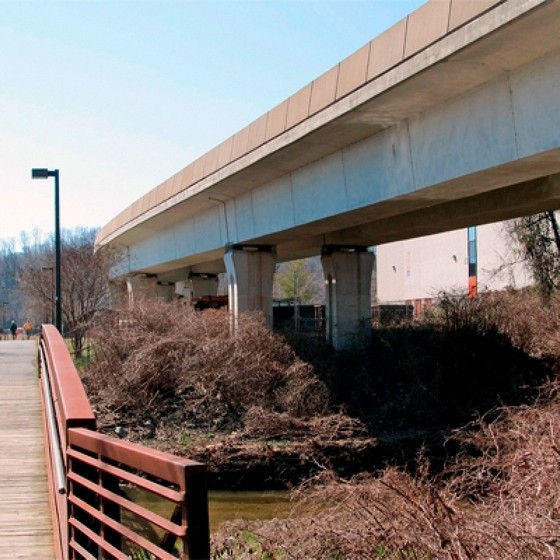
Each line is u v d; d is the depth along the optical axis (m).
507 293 30.02
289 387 23.11
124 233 43.09
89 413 7.56
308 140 19.59
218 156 25.95
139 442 20.42
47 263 49.25
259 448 19.05
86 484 6.73
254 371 23.28
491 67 13.85
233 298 29.38
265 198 26.12
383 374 24.53
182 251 36.53
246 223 28.05
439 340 24.45
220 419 21.86
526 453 9.00
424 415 21.70
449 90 15.27
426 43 13.92
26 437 14.12
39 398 18.62
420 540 7.55
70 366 9.98
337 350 27.44
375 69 15.66
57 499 8.41
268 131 21.44
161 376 23.50
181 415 22.17
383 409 22.05
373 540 8.15
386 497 8.76
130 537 5.56
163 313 27.41
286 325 31.33
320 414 22.33
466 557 7.03
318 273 106.50
